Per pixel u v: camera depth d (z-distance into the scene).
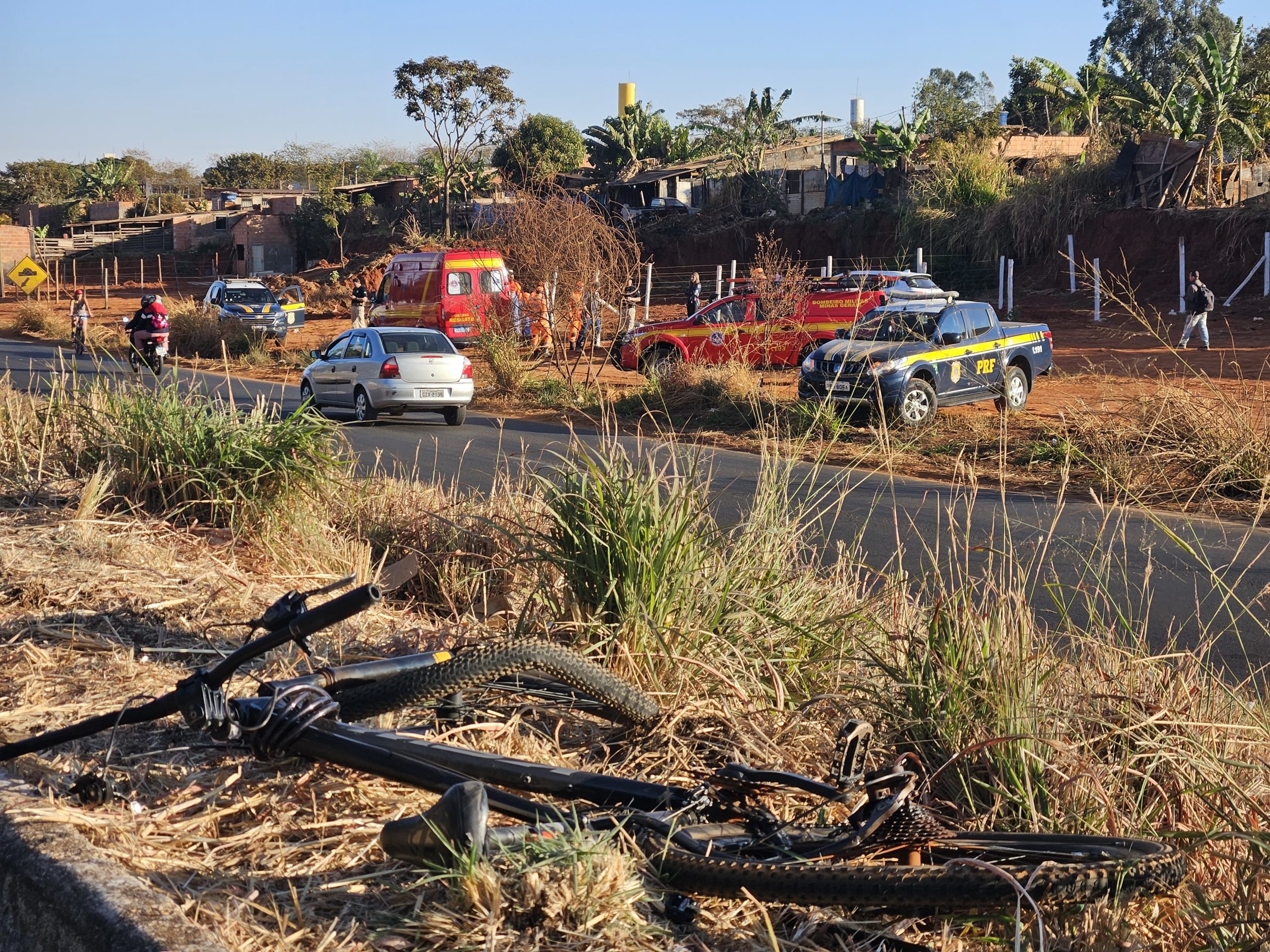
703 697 4.31
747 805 2.98
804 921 2.77
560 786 2.96
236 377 24.78
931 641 3.99
